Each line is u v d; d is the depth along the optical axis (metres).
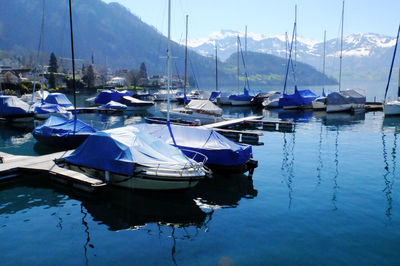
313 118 50.62
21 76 154.75
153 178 16.44
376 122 44.62
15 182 19.08
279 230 13.06
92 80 167.00
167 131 23.44
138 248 11.72
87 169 18.56
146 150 17.83
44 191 17.67
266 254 11.23
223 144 21.42
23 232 12.96
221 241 12.22
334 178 19.84
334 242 12.05
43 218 14.31
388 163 23.19
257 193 17.47
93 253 11.38
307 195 17.03
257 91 84.75
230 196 17.11
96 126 43.66
